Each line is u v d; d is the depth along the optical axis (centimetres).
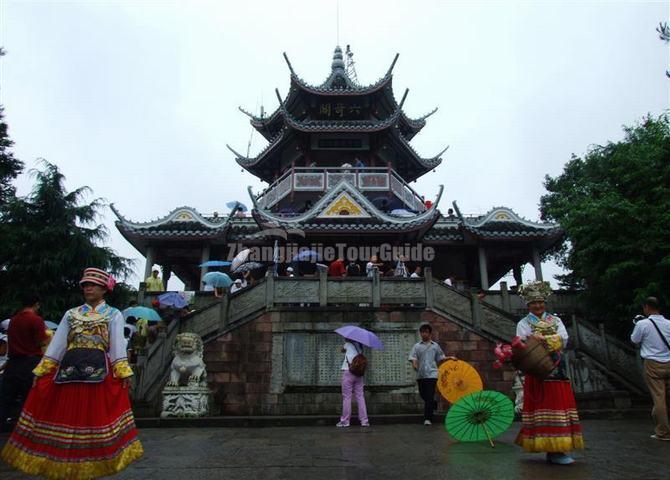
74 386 409
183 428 979
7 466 559
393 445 693
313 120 2831
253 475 489
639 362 1349
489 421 689
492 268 2541
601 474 478
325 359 1281
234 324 1307
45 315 1370
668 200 1259
